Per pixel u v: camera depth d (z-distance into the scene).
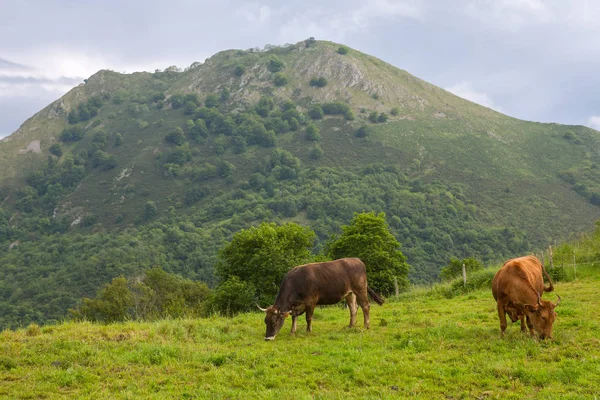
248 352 10.00
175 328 12.01
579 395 7.15
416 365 8.87
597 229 27.09
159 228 113.88
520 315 10.29
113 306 38.44
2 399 7.70
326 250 30.25
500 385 7.85
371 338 11.16
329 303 12.55
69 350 10.01
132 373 8.87
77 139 186.62
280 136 164.38
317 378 8.45
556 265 21.84
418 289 22.59
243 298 22.06
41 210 144.25
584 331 10.49
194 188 136.75
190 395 7.82
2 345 10.02
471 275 21.52
